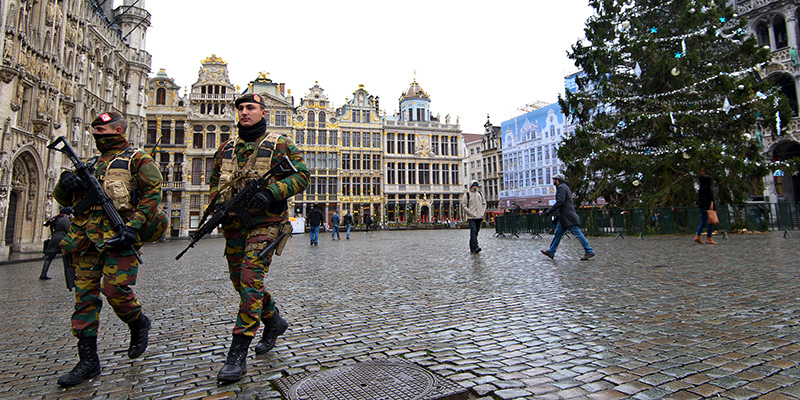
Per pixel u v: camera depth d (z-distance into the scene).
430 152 61.44
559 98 22.48
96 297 3.08
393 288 6.51
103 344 3.93
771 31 27.25
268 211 3.22
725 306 4.47
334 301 5.61
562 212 9.24
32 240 19.50
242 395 2.60
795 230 19.03
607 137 21.23
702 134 19.80
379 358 3.20
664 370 2.74
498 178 64.81
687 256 9.36
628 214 18.39
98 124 3.27
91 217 3.04
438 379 2.69
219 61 47.78
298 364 3.14
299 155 3.43
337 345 3.61
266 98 53.19
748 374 2.62
